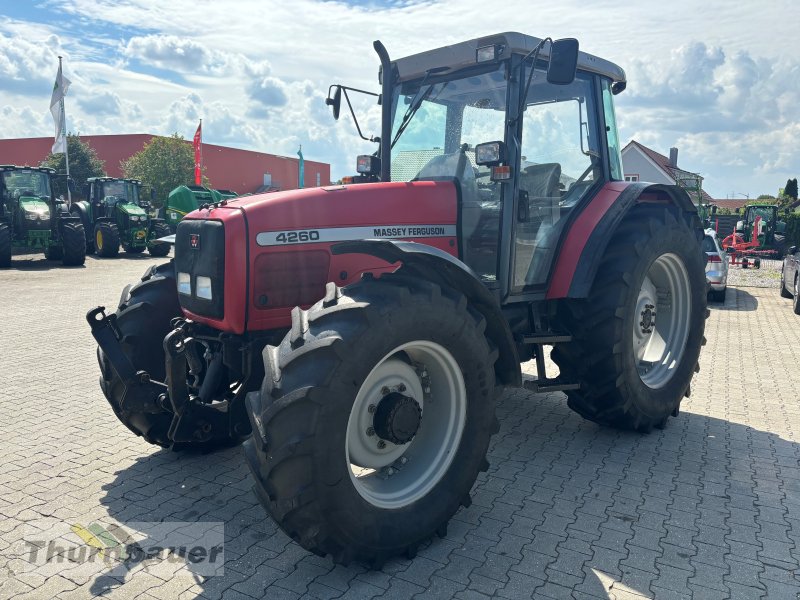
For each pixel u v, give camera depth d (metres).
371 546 2.70
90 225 19.55
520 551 2.93
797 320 9.84
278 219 3.28
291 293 3.33
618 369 4.11
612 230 4.16
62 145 22.03
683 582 2.69
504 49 3.72
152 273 4.15
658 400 4.46
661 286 4.90
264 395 2.58
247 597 2.58
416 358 3.09
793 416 4.92
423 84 4.21
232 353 3.34
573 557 2.88
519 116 3.80
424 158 4.15
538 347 4.19
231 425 3.31
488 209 3.91
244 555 2.89
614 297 4.07
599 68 4.48
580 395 4.32
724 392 5.61
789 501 3.44
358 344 2.58
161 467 3.86
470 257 3.89
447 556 2.90
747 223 25.97
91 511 3.30
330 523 2.60
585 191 4.45
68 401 5.12
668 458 4.05
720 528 3.14
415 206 3.66
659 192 4.82
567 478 3.73
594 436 4.45
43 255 19.27
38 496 3.46
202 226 3.36
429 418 3.14
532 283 4.04
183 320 3.62
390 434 2.86
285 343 2.67
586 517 3.25
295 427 2.51
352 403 2.59
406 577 2.73
